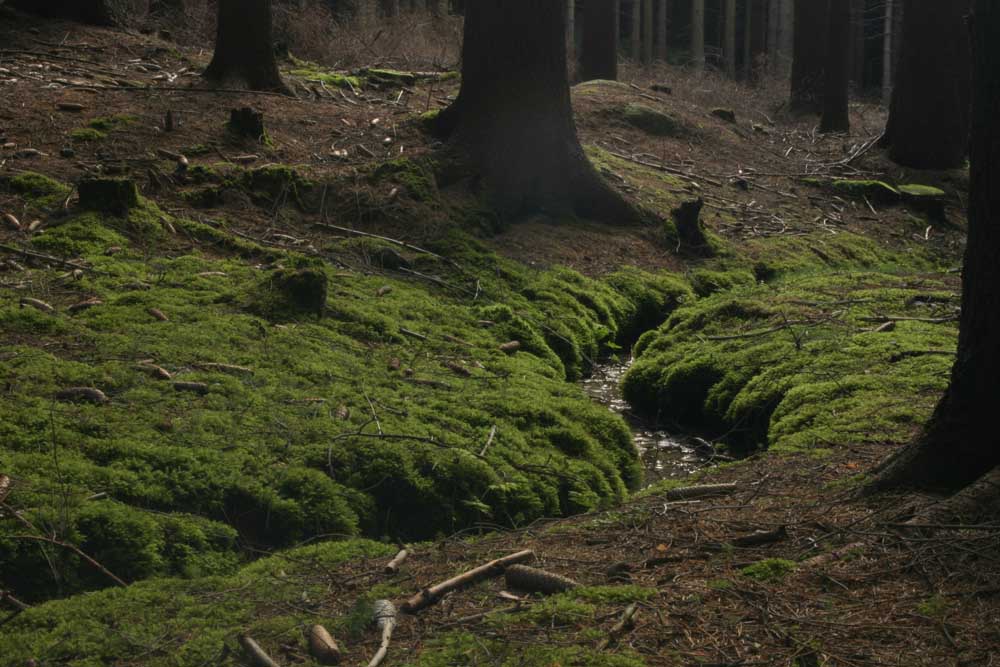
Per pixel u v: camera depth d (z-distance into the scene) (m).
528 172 15.12
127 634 4.55
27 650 4.41
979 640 4.13
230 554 6.32
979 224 5.71
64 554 5.70
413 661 4.20
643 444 10.10
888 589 4.65
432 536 7.27
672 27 39.94
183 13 21.38
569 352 11.98
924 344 10.26
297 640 4.45
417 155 14.65
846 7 23.75
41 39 17.64
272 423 7.77
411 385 9.15
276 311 9.99
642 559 5.23
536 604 4.67
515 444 8.36
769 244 16.80
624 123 20.22
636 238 15.45
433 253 13.12
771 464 7.38
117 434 7.09
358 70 19.62
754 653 4.13
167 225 11.89
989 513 5.21
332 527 6.85
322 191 13.62
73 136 13.63
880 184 19.98
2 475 6.17
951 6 20.95
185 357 8.65
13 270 10.19
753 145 21.55
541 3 14.92
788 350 10.62
